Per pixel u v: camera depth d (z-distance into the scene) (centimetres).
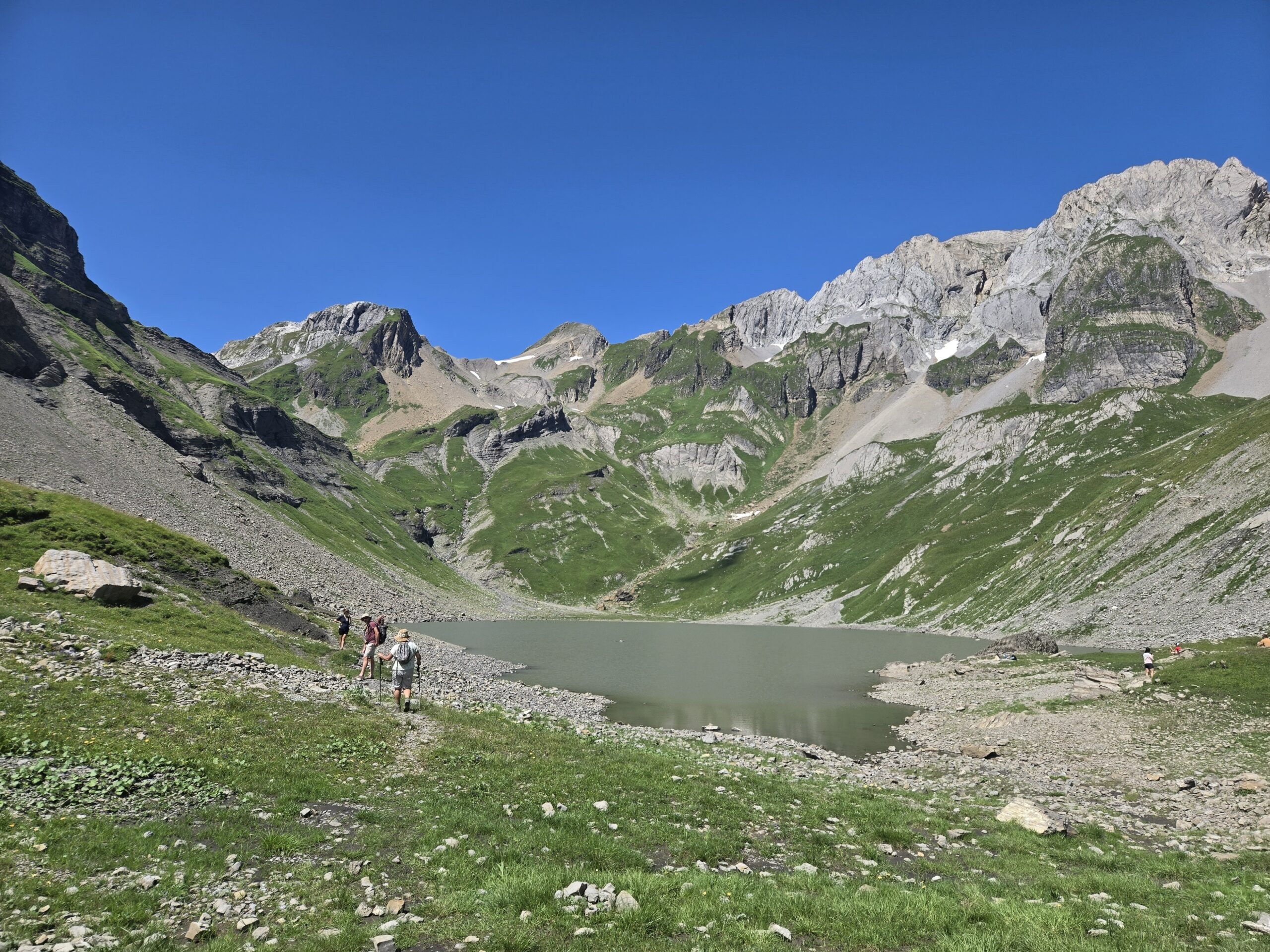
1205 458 14125
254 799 1922
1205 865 2033
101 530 5269
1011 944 1291
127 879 1367
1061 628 12088
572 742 3183
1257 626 8025
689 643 16150
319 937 1191
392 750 2564
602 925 1305
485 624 19975
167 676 2866
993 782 3516
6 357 13538
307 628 5959
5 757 1875
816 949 1272
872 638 17112
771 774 3341
